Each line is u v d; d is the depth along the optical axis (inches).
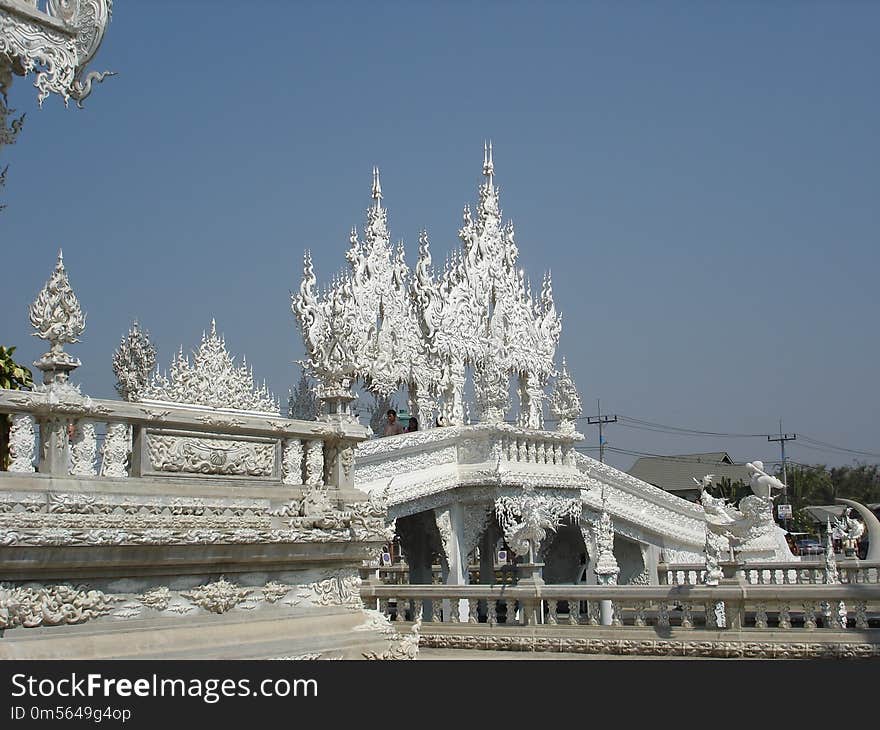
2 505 416.5
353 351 593.0
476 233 1382.9
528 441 1143.0
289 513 528.7
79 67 480.4
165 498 478.6
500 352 1368.1
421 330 1289.4
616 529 1309.1
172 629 459.5
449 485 1078.4
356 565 571.2
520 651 841.5
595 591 834.8
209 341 805.2
